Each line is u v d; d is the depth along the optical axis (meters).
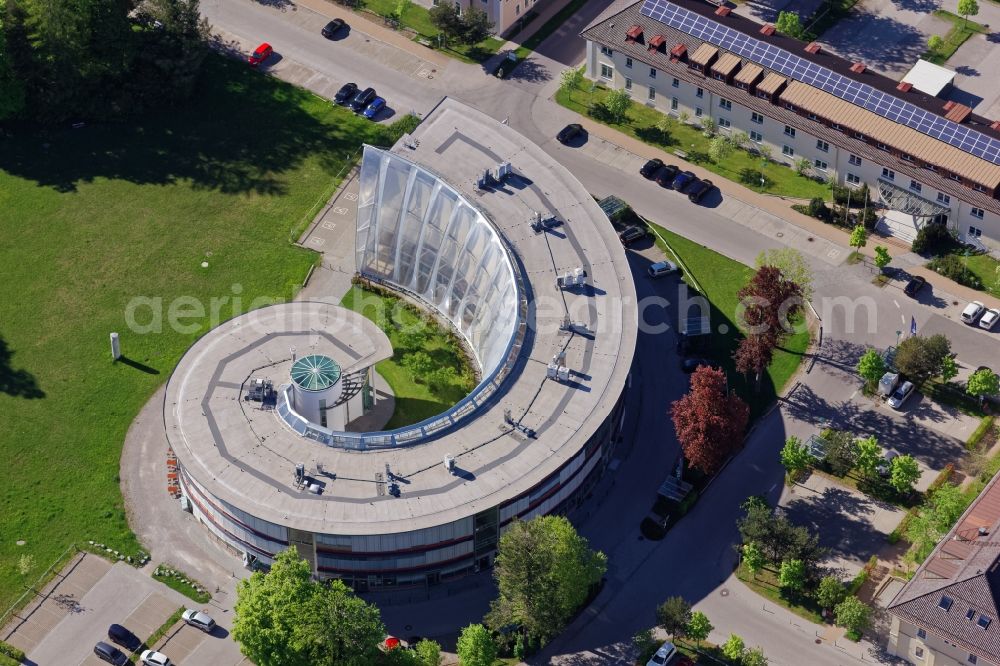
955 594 192.88
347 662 190.25
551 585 196.88
